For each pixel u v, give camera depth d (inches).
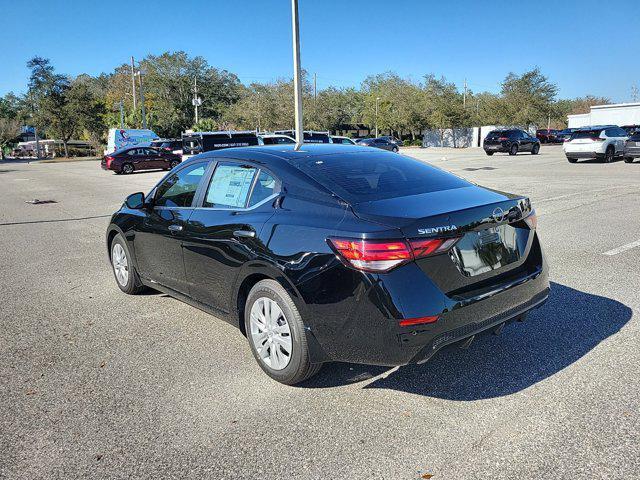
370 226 119.6
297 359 132.7
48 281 250.7
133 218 204.1
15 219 464.1
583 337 162.9
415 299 117.2
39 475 105.3
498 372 142.8
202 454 111.2
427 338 118.6
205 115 3228.3
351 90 3469.5
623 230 319.0
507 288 132.0
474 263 128.2
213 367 152.6
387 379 141.6
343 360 127.2
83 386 142.5
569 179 628.4
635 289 207.2
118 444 115.3
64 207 544.7
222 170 167.2
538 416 120.6
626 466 102.1
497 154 1382.9
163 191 193.2
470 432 115.6
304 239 129.4
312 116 2559.1
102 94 4005.9
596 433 113.2
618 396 127.9
